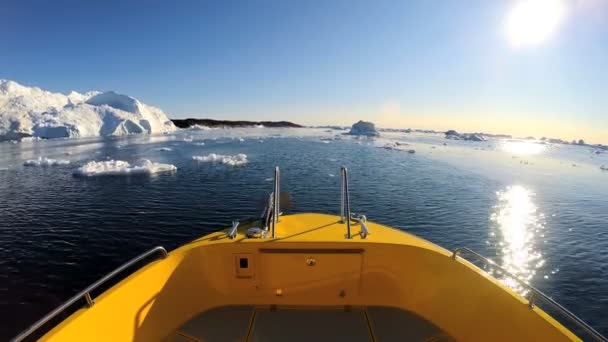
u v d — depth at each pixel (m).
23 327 7.89
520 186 28.38
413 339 3.08
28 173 28.91
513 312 2.68
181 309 3.23
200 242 3.55
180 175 27.89
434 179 29.33
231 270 3.53
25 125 77.38
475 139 134.00
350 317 3.39
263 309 3.50
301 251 3.51
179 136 87.81
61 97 116.75
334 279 3.54
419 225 16.06
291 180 25.97
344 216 4.26
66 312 8.40
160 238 13.08
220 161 36.88
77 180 25.58
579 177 36.91
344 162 38.94
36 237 13.07
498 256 13.05
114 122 89.69
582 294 10.27
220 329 3.21
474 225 16.38
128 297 2.78
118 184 23.97
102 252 11.77
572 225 17.20
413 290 3.46
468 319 3.01
